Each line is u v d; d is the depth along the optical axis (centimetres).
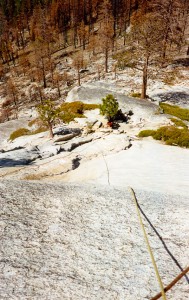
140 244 790
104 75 7031
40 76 8556
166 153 2014
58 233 835
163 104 3522
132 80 5375
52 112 2502
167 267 699
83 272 684
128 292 623
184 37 7394
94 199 1066
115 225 884
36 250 757
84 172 1831
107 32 8700
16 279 654
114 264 712
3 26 13762
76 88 3875
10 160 2033
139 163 1847
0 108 7794
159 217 934
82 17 12262
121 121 2875
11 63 11738
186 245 781
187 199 1146
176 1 5869
